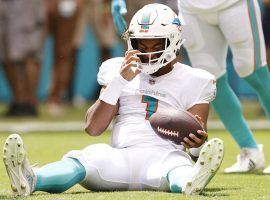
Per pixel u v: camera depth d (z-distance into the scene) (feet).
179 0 63.21
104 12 140.56
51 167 48.57
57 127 114.52
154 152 50.37
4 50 124.06
